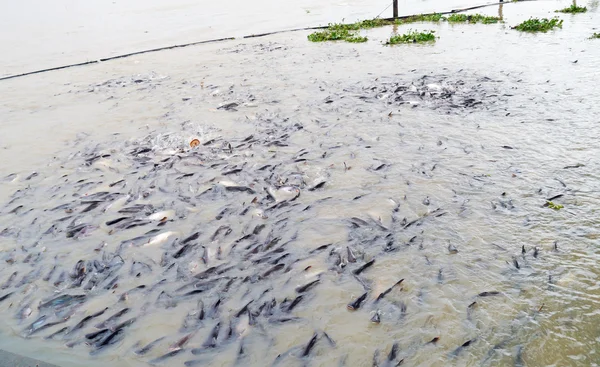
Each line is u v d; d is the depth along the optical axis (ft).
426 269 14.61
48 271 16.22
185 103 34.53
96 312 14.07
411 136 24.81
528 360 11.16
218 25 78.33
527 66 35.65
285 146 24.91
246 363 11.84
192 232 17.83
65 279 15.71
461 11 69.92
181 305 14.11
